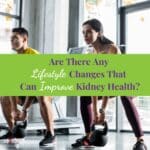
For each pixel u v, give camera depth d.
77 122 4.10
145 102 4.46
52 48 4.90
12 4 4.95
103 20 4.84
